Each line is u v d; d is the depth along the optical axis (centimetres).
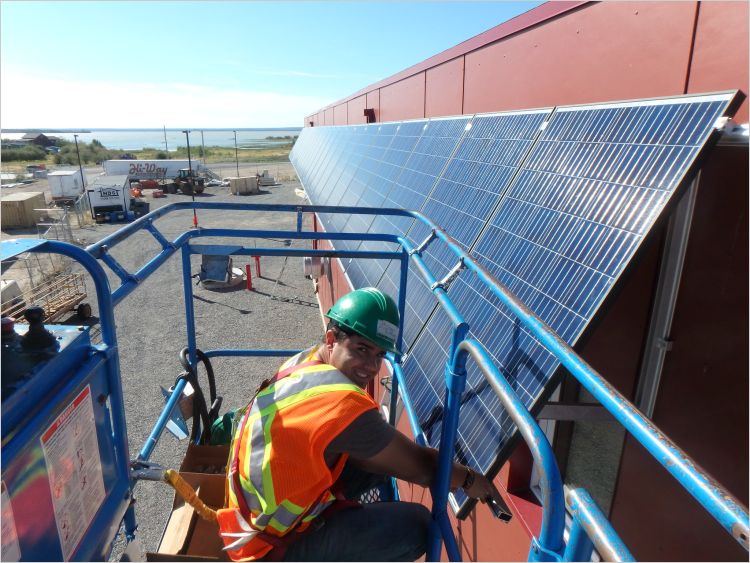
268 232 364
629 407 108
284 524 177
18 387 137
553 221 274
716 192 238
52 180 3622
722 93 208
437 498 191
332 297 1198
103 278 182
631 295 282
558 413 303
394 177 708
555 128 336
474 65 599
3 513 126
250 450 180
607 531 94
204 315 1533
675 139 219
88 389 172
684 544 265
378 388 624
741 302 233
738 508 78
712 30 245
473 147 482
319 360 201
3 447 126
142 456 256
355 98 1633
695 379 255
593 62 349
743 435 235
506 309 267
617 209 229
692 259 251
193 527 260
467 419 239
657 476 275
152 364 1220
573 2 372
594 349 306
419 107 873
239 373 1159
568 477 342
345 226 814
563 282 235
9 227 2955
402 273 352
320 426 168
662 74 280
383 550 198
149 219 303
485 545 344
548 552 121
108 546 182
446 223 431
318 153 1789
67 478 157
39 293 1512
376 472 192
